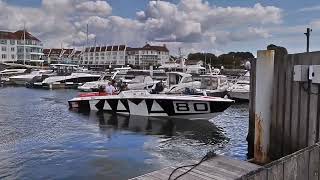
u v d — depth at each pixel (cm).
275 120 832
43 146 1206
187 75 2483
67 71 5216
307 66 721
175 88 2342
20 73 5762
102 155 1091
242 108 2447
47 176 890
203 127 1614
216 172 618
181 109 1788
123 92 1947
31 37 10869
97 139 1328
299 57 771
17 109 2309
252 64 1002
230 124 1728
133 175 902
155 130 1528
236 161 683
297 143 764
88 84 3844
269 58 826
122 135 1416
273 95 838
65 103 2695
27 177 881
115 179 872
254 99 989
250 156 1012
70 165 983
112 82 2425
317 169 444
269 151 841
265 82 834
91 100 2102
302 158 422
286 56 805
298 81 746
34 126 1630
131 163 1007
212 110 1738
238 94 2684
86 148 1181
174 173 610
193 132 1498
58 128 1574
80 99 2152
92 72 4994
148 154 1110
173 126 1628
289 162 405
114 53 10756
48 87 4378
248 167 646
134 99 1894
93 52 10488
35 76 4884
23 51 10550
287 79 800
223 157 709
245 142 1312
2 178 871
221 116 1997
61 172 922
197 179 581
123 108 1972
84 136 1387
